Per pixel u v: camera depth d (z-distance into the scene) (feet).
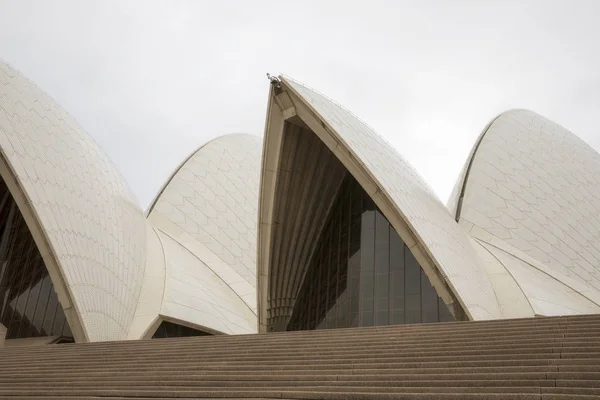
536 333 29.04
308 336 35.63
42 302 70.13
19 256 74.54
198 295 78.69
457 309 57.31
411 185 67.26
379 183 57.52
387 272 65.26
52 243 59.21
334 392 22.81
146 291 75.25
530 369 22.94
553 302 67.51
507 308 65.57
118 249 71.82
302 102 58.34
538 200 85.71
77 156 71.41
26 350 43.21
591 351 24.40
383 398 21.75
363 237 68.64
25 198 58.39
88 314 60.95
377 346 30.66
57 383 29.81
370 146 64.39
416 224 57.82
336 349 31.07
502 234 81.82
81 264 62.64
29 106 66.90
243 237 98.32
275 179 64.18
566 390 20.10
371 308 64.39
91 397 25.90
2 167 58.39
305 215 70.54
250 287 88.94
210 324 73.92
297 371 26.73
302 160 66.03
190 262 88.17
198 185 102.89
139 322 70.13
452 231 68.18
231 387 25.75
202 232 96.17
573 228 82.74
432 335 31.58
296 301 72.74
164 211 96.89
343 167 71.51
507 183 87.71
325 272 71.26
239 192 105.81
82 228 65.21
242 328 77.46
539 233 81.71
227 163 110.32
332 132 58.39
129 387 27.66
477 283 62.75
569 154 94.22
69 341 67.15
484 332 30.71
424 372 24.61
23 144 61.26
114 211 74.59
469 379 22.99
